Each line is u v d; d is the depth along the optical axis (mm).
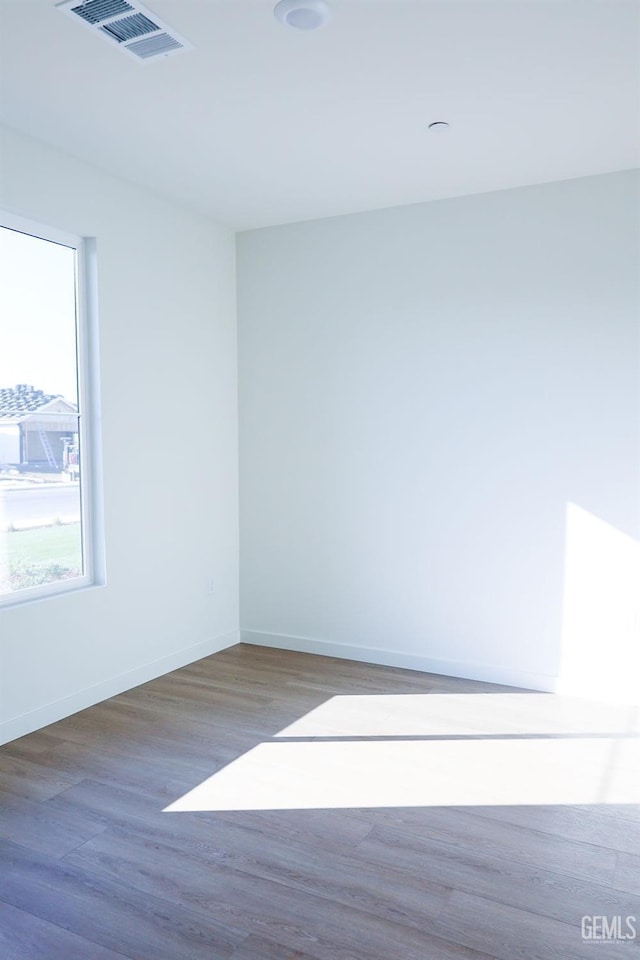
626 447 3750
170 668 4312
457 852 2408
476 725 3492
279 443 4762
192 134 3291
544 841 2475
